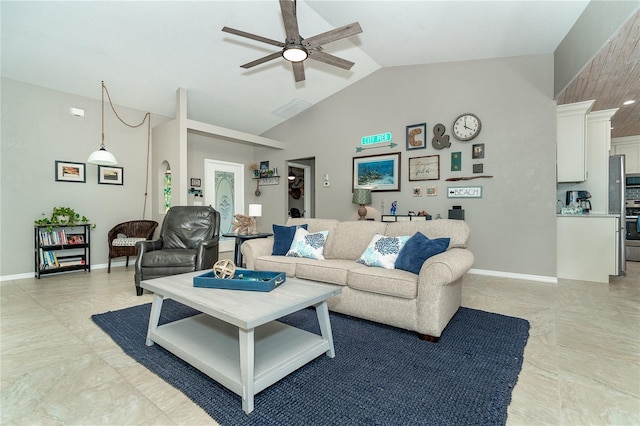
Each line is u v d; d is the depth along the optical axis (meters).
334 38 2.70
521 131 4.06
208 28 3.61
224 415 1.39
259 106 5.71
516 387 1.60
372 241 2.77
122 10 3.15
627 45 2.59
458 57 4.34
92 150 4.67
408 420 1.35
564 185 4.48
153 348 2.04
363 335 2.26
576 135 4.09
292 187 8.31
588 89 3.72
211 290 1.91
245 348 1.42
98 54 3.73
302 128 6.17
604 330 2.34
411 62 4.75
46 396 1.52
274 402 1.48
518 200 4.09
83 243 4.43
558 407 1.44
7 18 3.03
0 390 1.57
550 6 2.88
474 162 4.37
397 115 5.02
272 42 2.81
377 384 1.63
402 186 4.98
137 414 1.40
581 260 3.96
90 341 2.15
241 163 6.81
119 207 4.97
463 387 1.60
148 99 4.88
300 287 1.97
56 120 4.33
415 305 2.19
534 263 4.00
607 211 4.22
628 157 6.21
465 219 4.44
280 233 3.34
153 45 3.74
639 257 5.19
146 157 5.27
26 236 4.10
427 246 2.38
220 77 4.64
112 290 3.46
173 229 3.82
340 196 5.68
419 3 3.10
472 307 2.90
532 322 2.51
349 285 2.53
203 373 1.73
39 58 3.66
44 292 3.37
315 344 1.87
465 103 4.43
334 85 5.46
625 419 1.36
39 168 4.19
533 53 3.95
